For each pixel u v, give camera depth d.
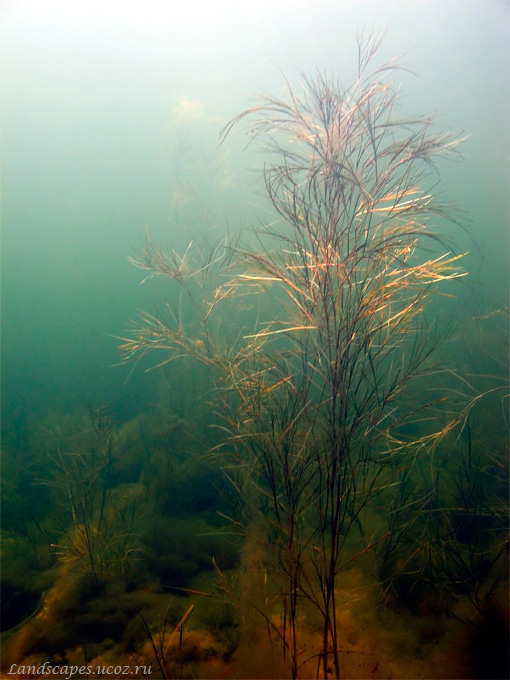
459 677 1.70
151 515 2.99
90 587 2.39
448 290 4.09
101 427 3.49
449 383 3.26
